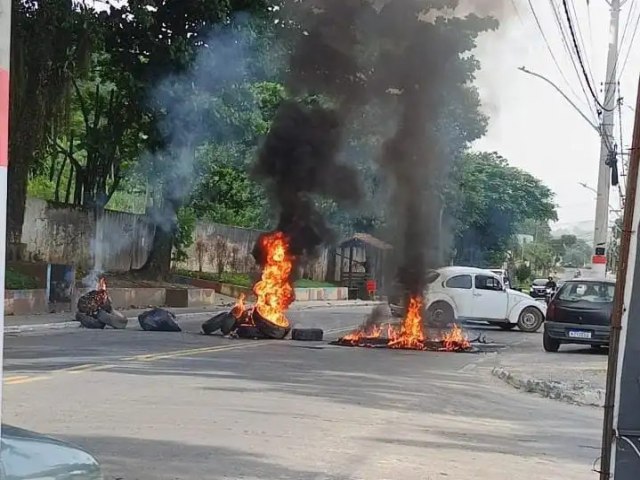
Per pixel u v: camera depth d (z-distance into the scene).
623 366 3.43
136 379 10.21
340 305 36.41
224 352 14.40
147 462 6.04
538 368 13.64
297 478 5.82
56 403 8.27
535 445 7.68
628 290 3.43
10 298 19.88
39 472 2.62
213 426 7.45
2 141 2.28
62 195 34.00
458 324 23.72
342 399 9.60
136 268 30.31
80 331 18.11
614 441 3.42
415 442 7.33
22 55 19.98
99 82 27.45
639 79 3.51
